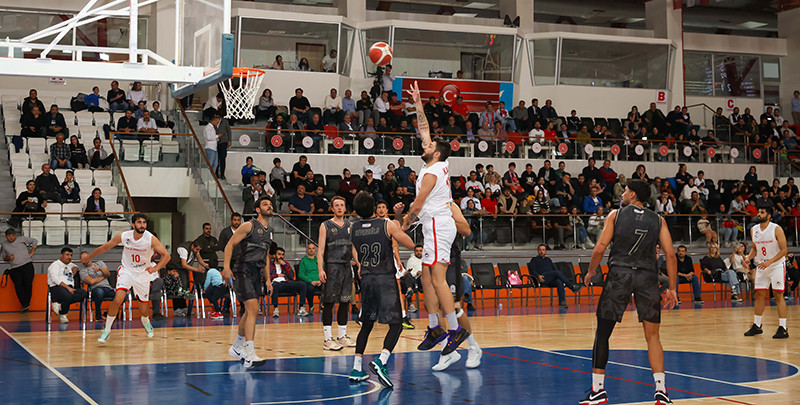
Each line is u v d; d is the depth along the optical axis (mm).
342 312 9195
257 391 6164
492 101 26516
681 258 18469
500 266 17625
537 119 24453
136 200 21922
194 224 19172
